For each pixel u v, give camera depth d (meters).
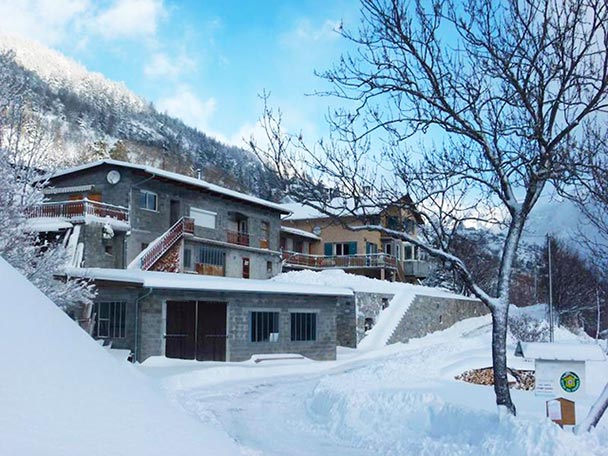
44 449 2.90
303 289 27.61
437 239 10.59
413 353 27.50
